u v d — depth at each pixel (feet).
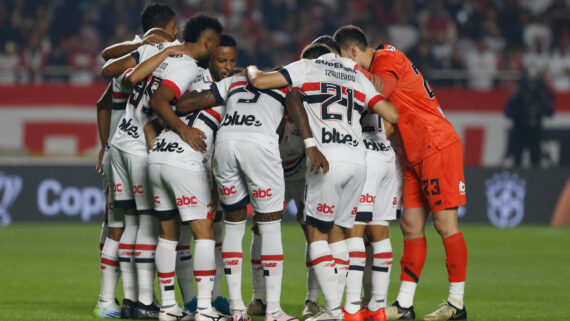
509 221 193.98
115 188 70.18
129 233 70.08
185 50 68.64
